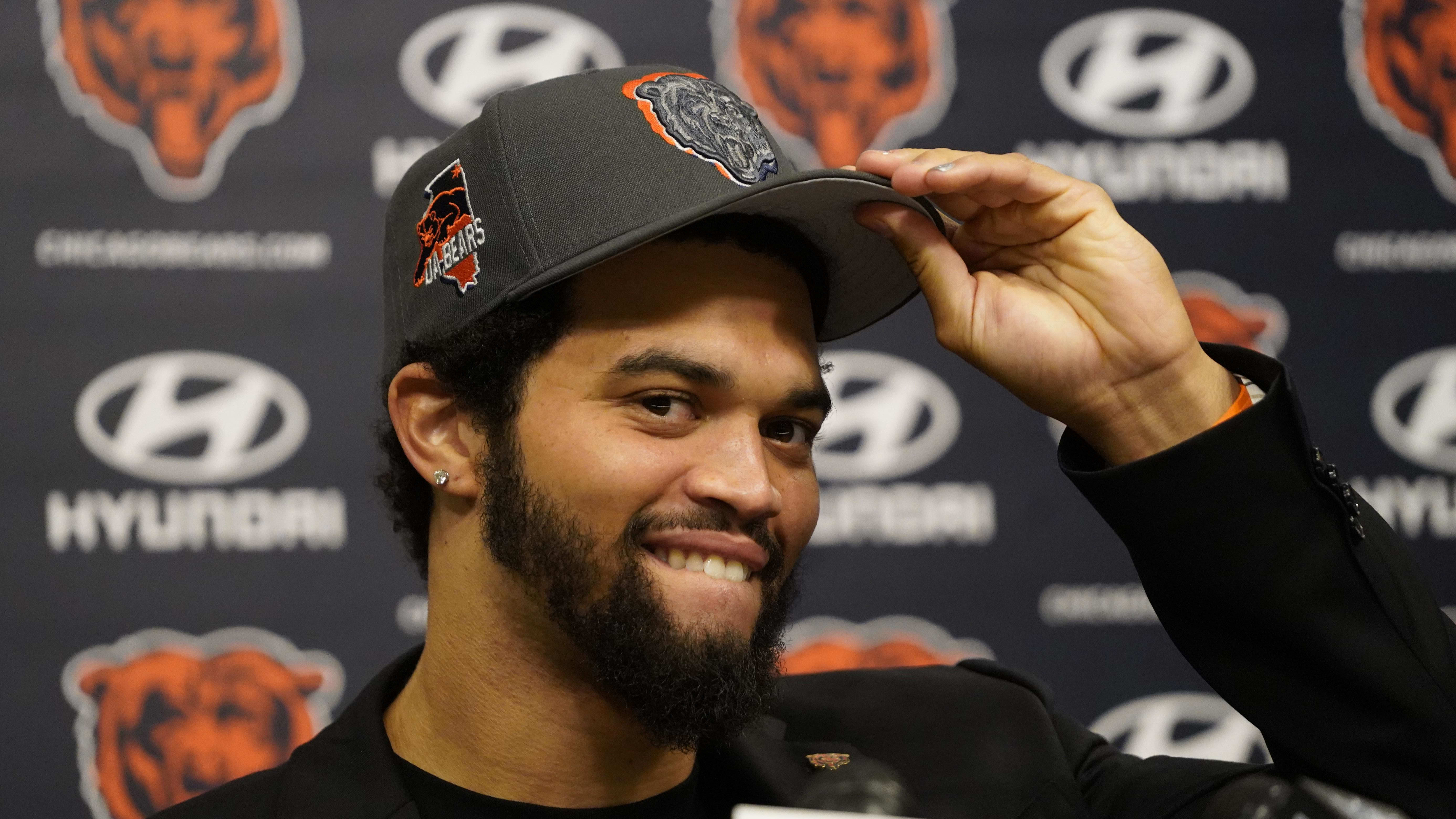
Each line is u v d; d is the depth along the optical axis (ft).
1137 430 8.12
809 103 17.38
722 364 7.60
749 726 8.57
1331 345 17.20
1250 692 7.85
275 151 16.80
